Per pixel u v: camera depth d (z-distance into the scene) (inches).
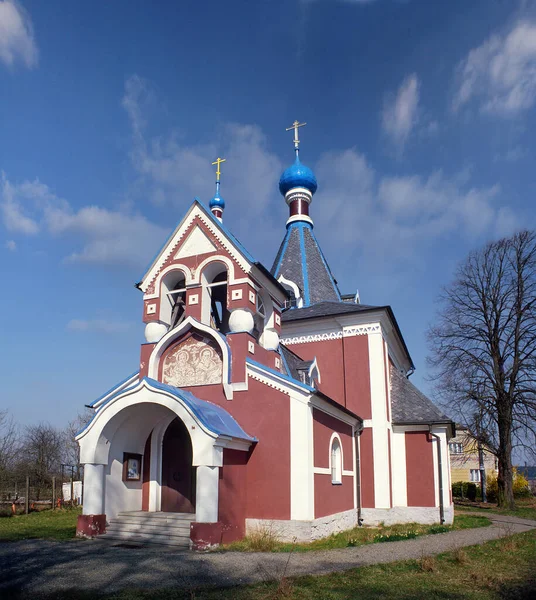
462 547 610.2
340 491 793.6
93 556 519.8
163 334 779.4
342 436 834.8
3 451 1553.9
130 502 718.5
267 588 393.4
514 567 494.6
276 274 1210.6
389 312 978.7
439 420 944.3
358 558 533.0
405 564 497.0
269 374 693.3
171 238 802.8
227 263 759.1
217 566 476.1
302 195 1326.3
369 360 964.6
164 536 623.2
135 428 725.9
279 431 678.5
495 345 1360.7
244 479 671.8
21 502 1181.1
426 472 937.5
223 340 719.1
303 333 1029.2
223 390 718.5
